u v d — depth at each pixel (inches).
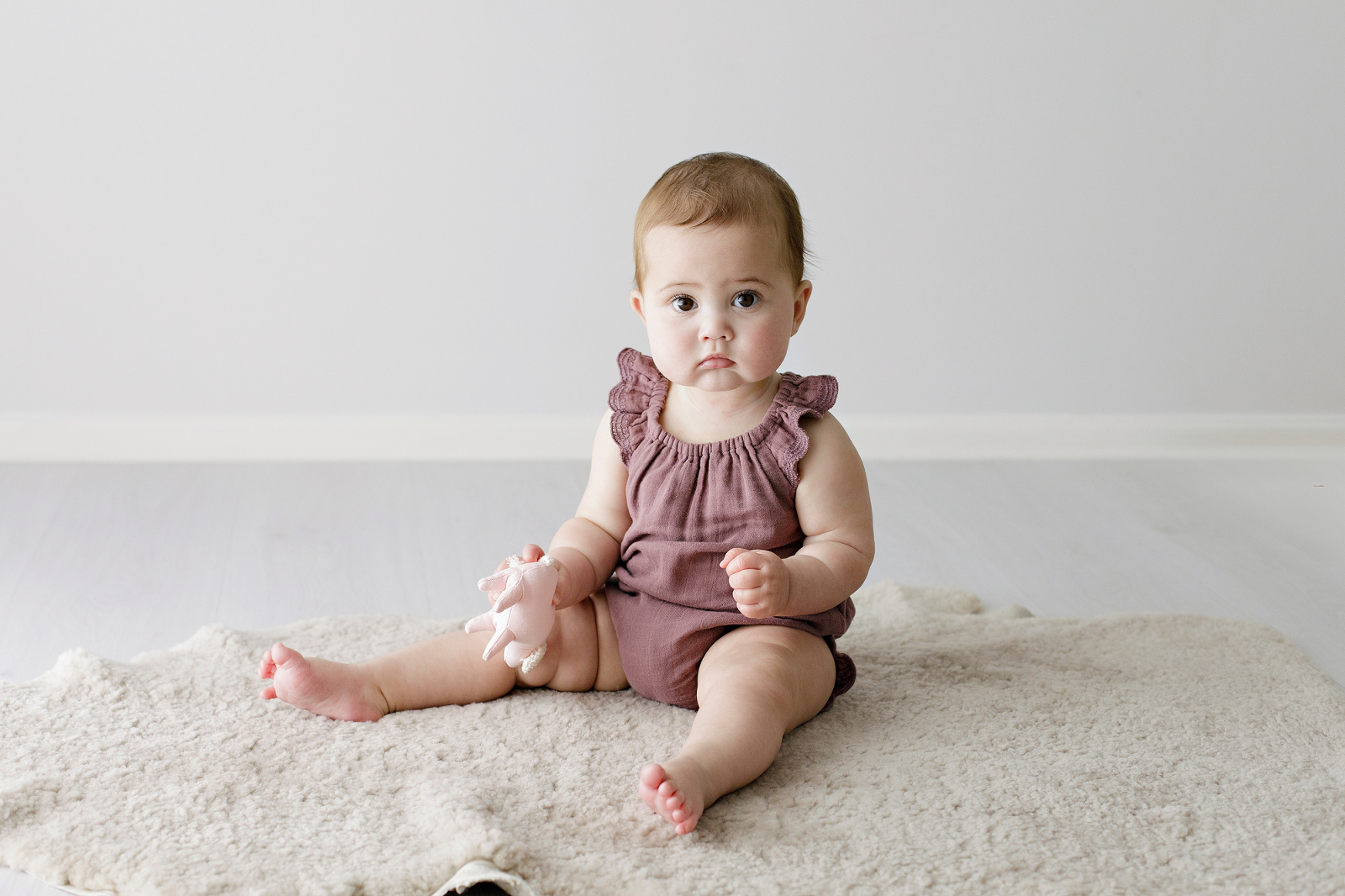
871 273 103.2
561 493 91.4
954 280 104.0
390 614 61.4
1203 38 100.2
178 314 97.4
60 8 90.4
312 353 99.9
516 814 40.4
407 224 98.4
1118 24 99.4
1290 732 48.4
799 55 98.0
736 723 42.5
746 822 40.3
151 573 70.7
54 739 44.7
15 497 85.4
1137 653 57.3
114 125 93.2
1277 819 41.2
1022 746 46.8
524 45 95.9
